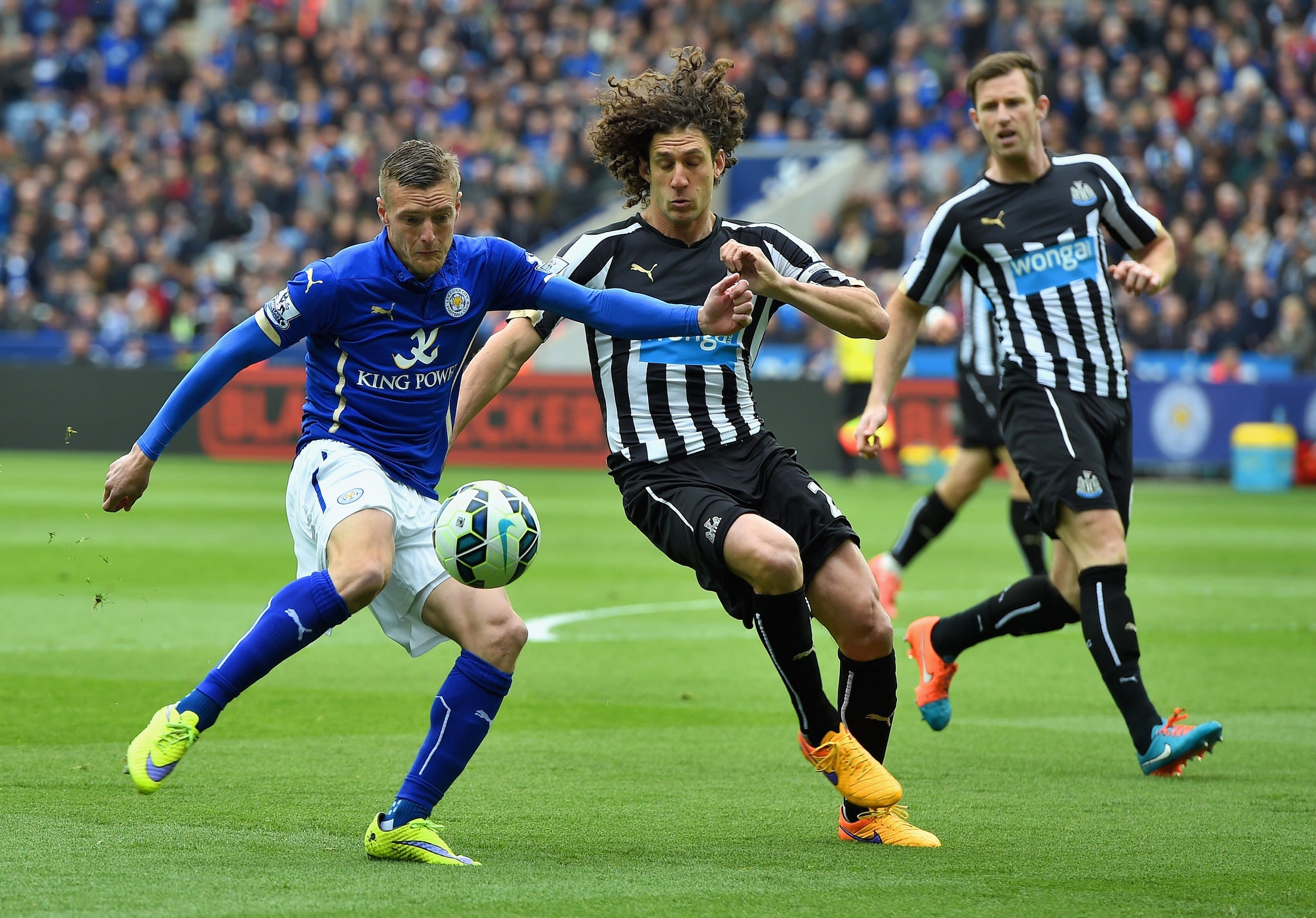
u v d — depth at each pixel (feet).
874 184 295.28
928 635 67.56
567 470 245.04
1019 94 65.36
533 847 47.93
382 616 49.32
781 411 237.04
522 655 88.53
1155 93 271.69
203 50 369.50
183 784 55.93
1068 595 65.67
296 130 322.75
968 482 101.65
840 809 51.96
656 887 42.65
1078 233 65.51
